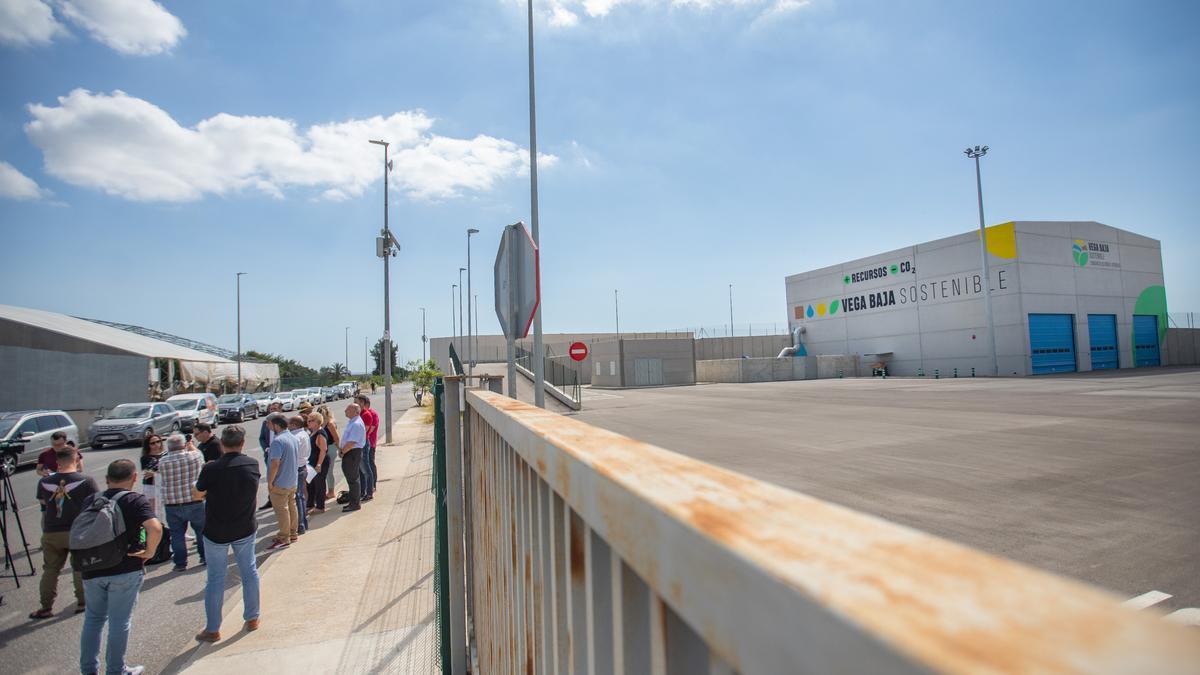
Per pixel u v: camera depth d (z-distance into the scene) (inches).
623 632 31.3
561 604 45.3
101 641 198.7
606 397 1184.8
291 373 3828.7
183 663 185.2
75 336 1304.1
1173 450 390.6
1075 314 1508.4
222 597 194.1
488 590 99.2
